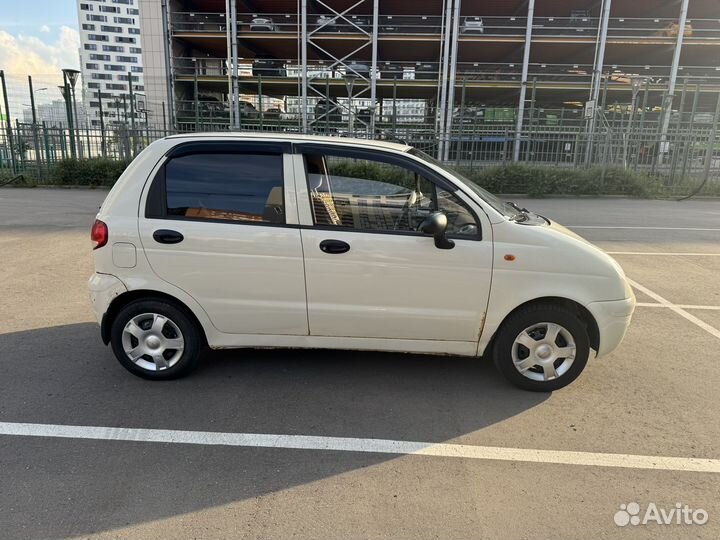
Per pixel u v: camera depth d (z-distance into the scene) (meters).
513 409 3.70
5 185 18.11
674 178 18.86
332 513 2.64
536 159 19.88
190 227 3.79
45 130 18.97
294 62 32.38
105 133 19.44
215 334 3.94
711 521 2.62
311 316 3.83
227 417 3.54
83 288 6.36
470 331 3.82
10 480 2.86
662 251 8.88
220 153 3.82
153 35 30.55
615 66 30.48
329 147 3.82
